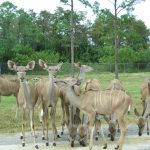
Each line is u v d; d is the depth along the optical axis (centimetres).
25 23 5753
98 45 5581
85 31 4841
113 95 1027
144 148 1077
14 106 1856
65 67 3922
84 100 1055
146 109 1209
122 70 4559
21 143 1155
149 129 1338
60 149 1075
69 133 1099
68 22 3025
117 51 2253
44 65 1157
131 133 1296
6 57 5284
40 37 5712
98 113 1052
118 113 1020
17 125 1407
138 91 2564
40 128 1361
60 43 5616
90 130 1048
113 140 1173
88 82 1266
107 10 2205
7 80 1547
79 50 5534
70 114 1123
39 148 1090
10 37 5438
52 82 1137
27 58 5066
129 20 2195
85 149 1070
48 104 1145
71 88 1064
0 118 1522
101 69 4247
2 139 1213
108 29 2230
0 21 5650
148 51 5059
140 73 4431
